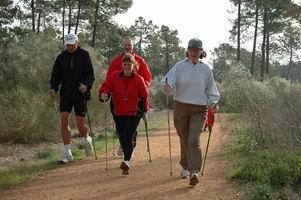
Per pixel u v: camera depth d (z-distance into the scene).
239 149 10.45
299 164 8.28
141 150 11.38
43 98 16.41
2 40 32.53
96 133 15.71
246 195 7.39
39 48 22.44
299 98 11.41
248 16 48.47
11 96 16.06
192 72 8.12
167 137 13.83
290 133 10.16
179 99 8.23
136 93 8.79
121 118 8.86
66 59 10.09
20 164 10.25
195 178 7.82
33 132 14.57
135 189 7.85
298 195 7.48
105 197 7.44
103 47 67.25
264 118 11.04
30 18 42.09
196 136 8.01
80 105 10.25
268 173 7.98
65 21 48.31
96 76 21.19
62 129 10.12
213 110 8.16
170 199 7.30
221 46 56.88
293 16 43.97
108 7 49.03
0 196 7.68
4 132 14.47
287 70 64.44
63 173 9.12
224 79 18.00
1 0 37.19
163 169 9.20
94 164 9.85
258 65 58.97
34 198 7.52
